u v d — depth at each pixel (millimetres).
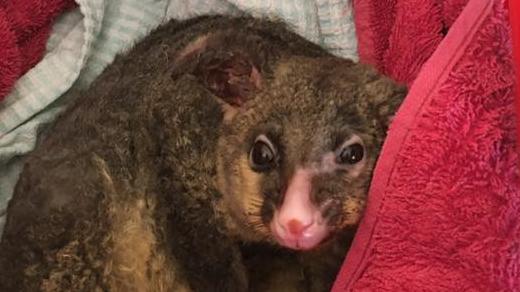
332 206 320
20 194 365
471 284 316
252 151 340
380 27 427
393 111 344
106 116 376
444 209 314
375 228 330
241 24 409
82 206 353
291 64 365
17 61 432
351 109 337
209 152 365
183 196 366
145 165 370
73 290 358
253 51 364
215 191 362
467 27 314
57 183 357
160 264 371
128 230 363
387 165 321
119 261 363
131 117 375
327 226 318
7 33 426
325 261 372
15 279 357
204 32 399
